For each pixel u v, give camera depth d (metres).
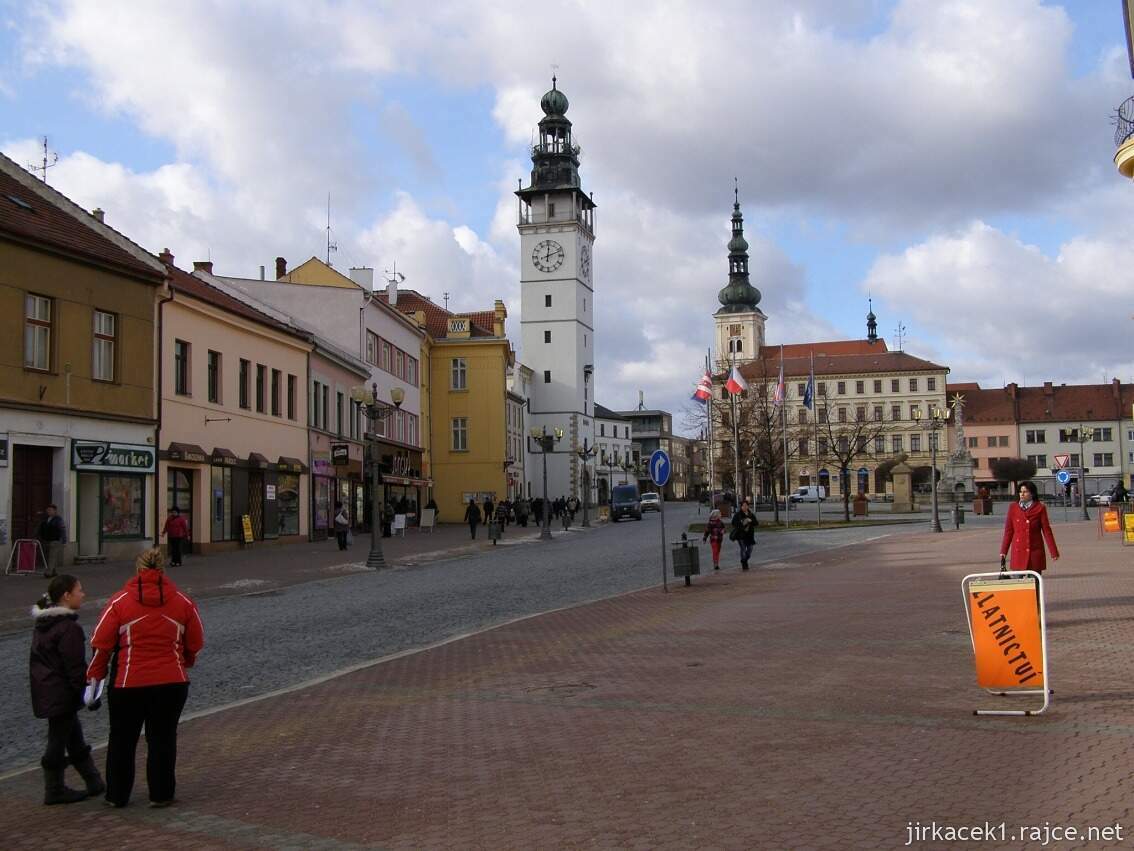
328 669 13.90
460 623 18.45
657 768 8.06
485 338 82.50
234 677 13.34
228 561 33.75
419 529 63.59
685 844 6.32
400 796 7.66
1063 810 6.58
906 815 6.64
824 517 70.88
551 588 24.62
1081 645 12.77
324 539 48.97
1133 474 135.75
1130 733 8.39
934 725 8.97
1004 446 139.50
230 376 39.75
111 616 7.62
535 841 6.52
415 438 71.06
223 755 9.12
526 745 9.04
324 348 48.84
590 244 118.19
